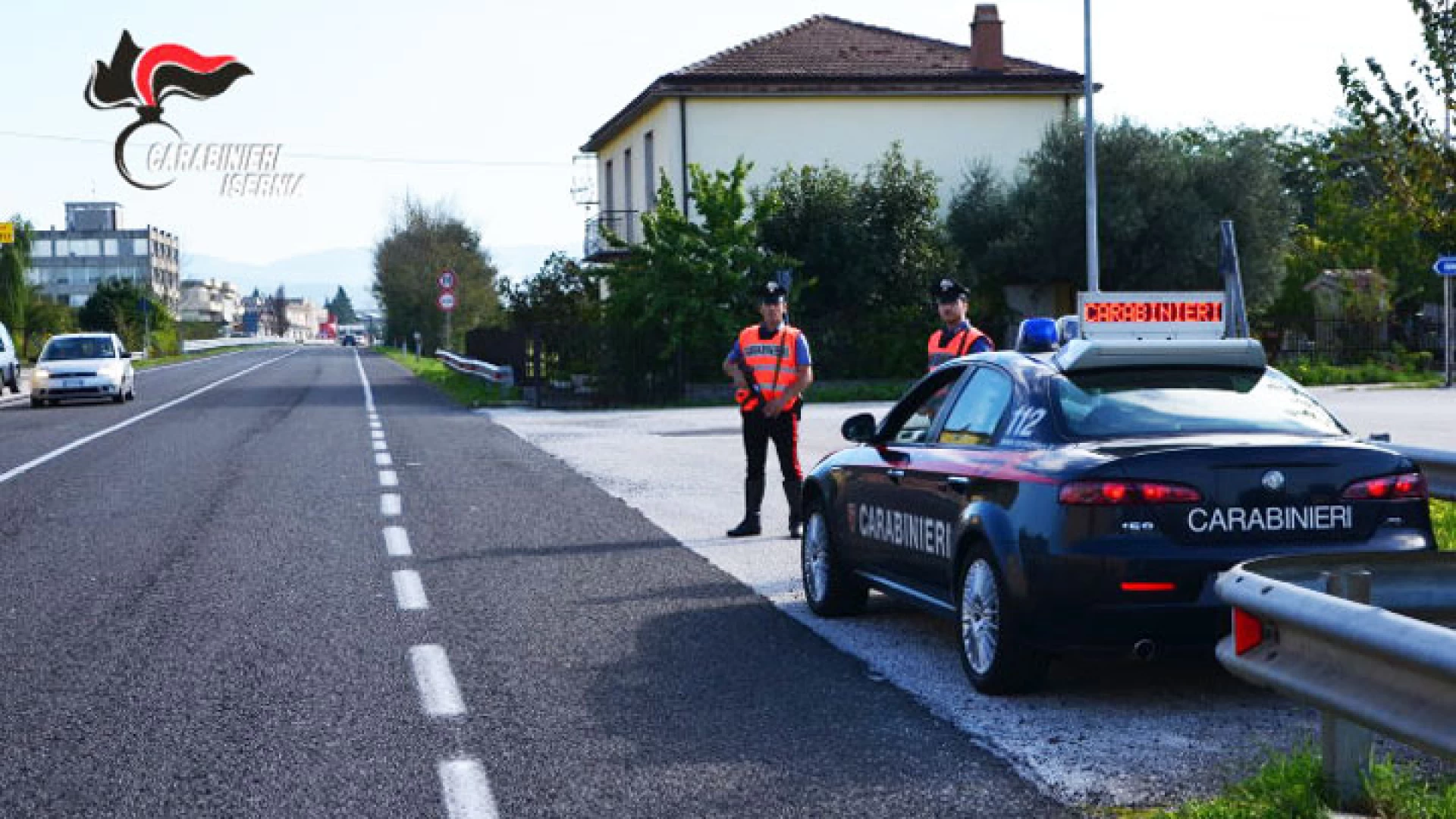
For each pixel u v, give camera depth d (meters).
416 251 89.50
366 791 5.00
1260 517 5.78
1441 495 8.61
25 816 4.79
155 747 5.58
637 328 30.84
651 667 6.87
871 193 33.94
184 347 98.00
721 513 12.80
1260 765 5.10
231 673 6.78
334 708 6.13
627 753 5.42
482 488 14.70
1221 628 5.73
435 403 31.83
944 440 7.14
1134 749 5.38
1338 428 6.39
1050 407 6.37
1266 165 36.38
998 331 36.84
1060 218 35.34
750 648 7.30
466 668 6.86
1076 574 5.75
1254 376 6.67
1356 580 4.25
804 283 32.31
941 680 6.57
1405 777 4.48
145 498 13.92
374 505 13.30
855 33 43.09
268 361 73.75
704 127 38.88
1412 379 33.31
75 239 180.00
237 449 19.48
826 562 8.12
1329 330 37.66
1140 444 6.02
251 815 4.77
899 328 33.56
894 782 5.02
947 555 6.66
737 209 31.75
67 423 25.83
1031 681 6.15
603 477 15.85
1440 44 9.85
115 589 9.06
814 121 39.09
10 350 39.78
